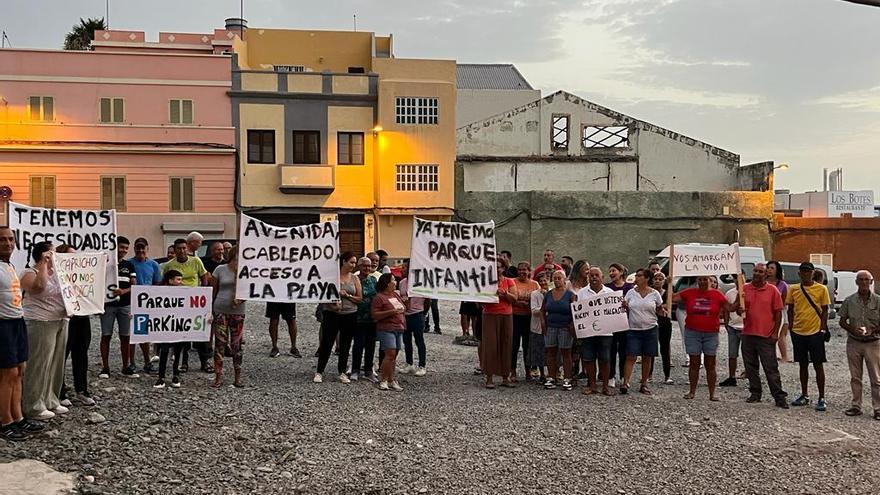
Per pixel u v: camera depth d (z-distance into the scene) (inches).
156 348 577.9
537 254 1378.0
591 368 476.7
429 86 1358.3
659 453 359.6
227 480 306.2
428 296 486.6
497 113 1835.6
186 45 1517.0
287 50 1510.8
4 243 326.0
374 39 1514.5
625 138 1544.0
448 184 1358.3
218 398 430.3
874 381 433.1
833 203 1911.9
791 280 953.5
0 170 1261.1
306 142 1355.8
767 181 1453.0
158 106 1314.0
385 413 414.6
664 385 518.6
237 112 1333.7
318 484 307.0
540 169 1523.1
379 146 1346.0
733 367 523.2
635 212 1393.9
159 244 1310.3
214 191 1325.0
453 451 352.8
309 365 551.5
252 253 467.2
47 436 335.9
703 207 1406.3
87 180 1286.9
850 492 316.8
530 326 506.9
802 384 462.9
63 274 377.7
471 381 513.3
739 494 312.2
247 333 714.2
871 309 434.3
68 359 550.0
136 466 314.0
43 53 1273.4
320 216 1354.6
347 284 488.7
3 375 327.3
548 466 337.1
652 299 478.3
